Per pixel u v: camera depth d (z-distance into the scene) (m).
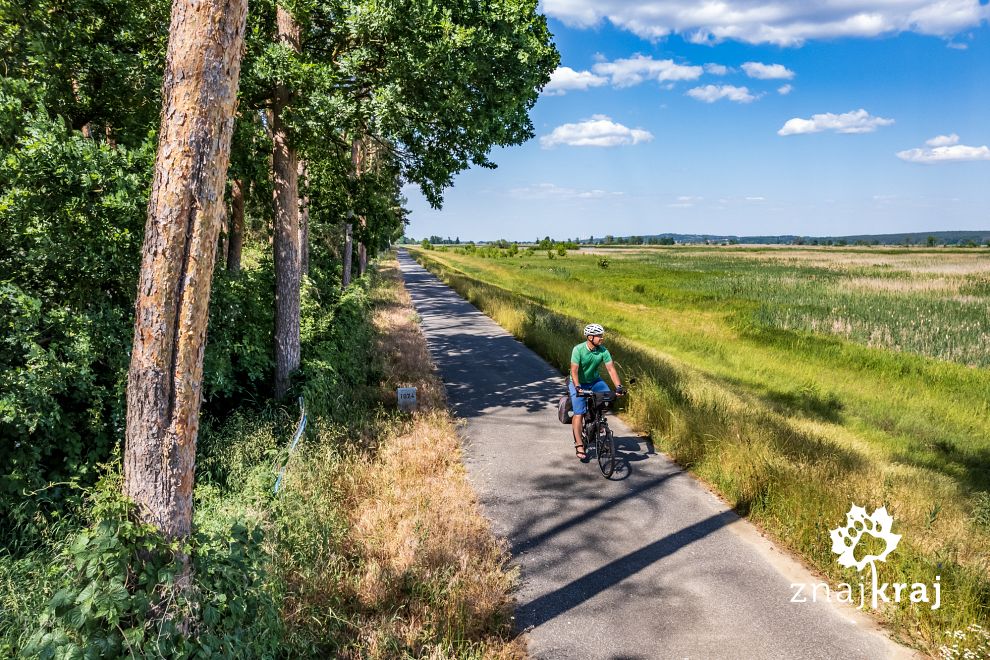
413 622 4.22
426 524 5.58
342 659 3.92
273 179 8.93
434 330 19.58
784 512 5.94
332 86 8.02
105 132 9.34
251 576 3.73
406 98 8.40
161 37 8.34
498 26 9.38
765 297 35.06
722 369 16.72
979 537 5.62
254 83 7.96
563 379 12.80
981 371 16.34
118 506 3.16
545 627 4.40
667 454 8.24
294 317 9.13
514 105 10.14
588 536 5.81
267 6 8.53
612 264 74.62
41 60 7.14
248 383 9.16
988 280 44.19
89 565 3.01
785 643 4.20
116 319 6.34
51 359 5.77
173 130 3.03
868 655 4.07
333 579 4.55
